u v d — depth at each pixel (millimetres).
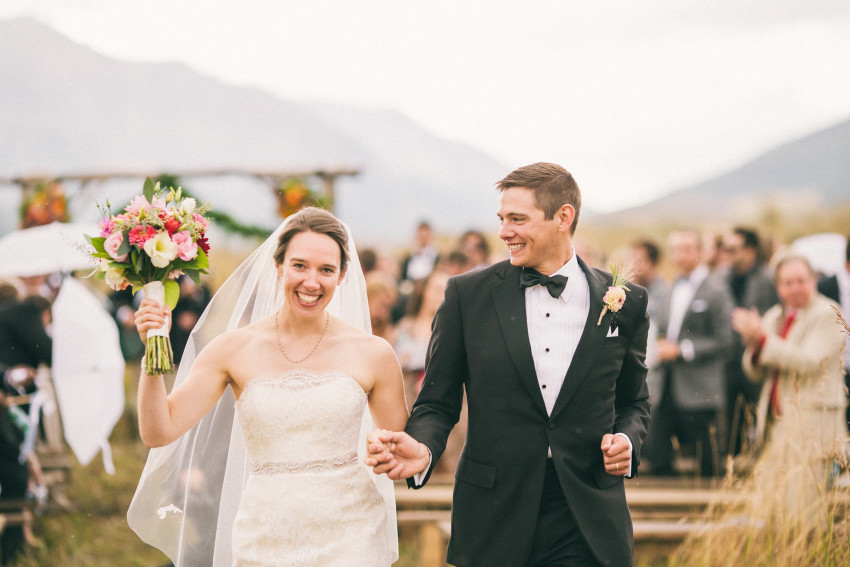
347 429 3043
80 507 6953
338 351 3129
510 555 2949
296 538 2947
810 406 4730
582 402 2982
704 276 6688
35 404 6445
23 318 6543
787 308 5633
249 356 3082
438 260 10250
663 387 6617
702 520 5129
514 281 3090
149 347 2834
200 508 3426
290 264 2996
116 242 2844
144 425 2844
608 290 3027
